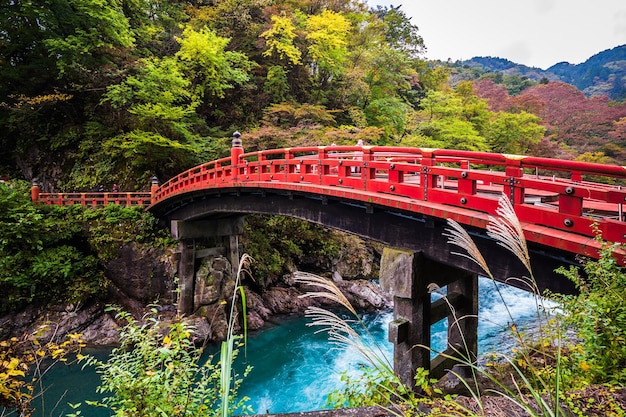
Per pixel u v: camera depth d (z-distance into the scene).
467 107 27.02
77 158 19.30
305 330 14.38
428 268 6.41
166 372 3.12
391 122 24.09
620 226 3.61
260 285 16.39
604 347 2.93
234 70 20.38
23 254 13.49
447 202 5.44
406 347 6.15
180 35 21.89
